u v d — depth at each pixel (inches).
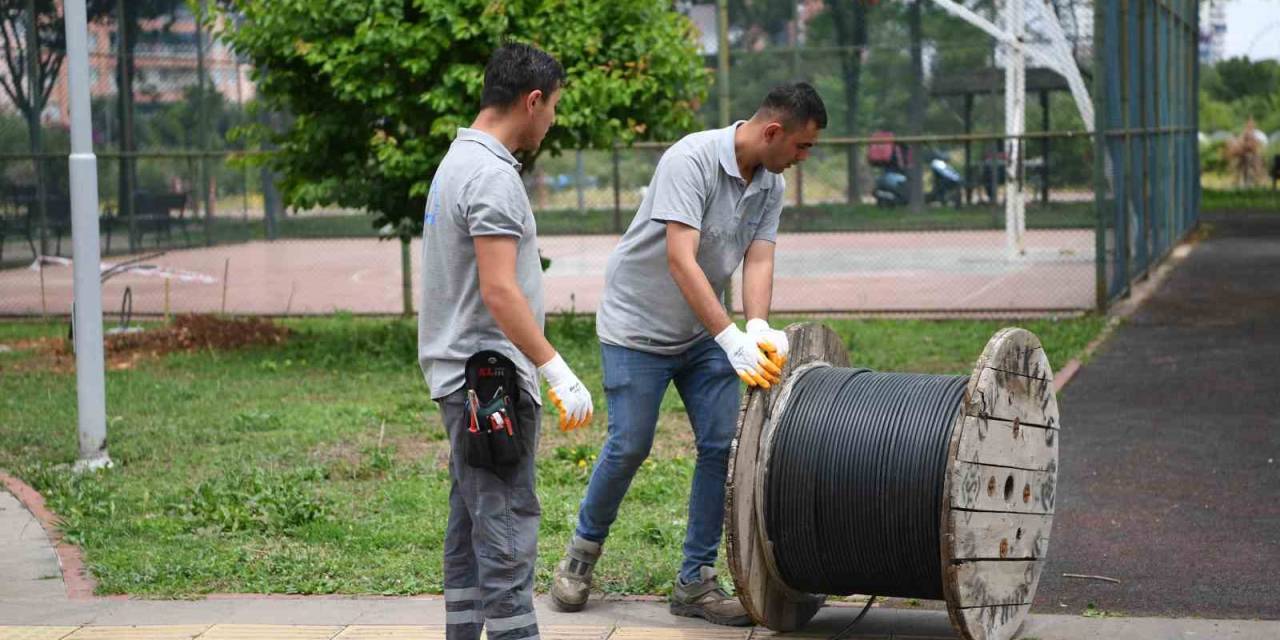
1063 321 556.4
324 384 429.7
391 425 365.4
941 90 1258.0
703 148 198.8
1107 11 591.8
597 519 213.5
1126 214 631.2
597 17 460.4
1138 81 671.1
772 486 190.1
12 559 244.5
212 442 343.0
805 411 192.1
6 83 840.3
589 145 479.5
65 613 214.2
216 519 266.4
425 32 435.5
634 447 208.5
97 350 315.3
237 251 1033.5
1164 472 305.4
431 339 171.2
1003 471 184.5
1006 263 850.8
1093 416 370.0
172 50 994.1
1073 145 1160.2
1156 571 232.5
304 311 641.6
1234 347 483.8
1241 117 1776.6
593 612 214.7
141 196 982.4
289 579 228.8
